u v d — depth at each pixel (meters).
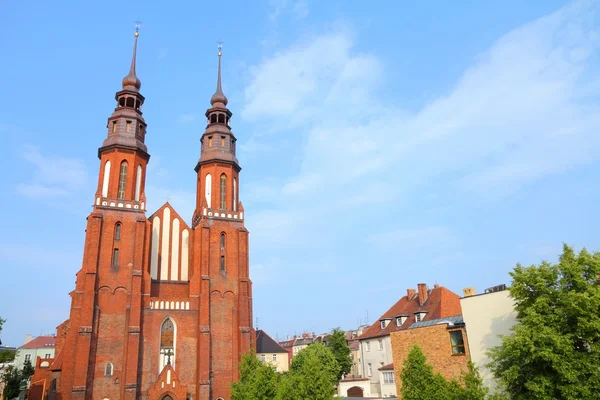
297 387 38.59
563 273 29.38
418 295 78.44
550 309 28.80
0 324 44.72
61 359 54.38
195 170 73.44
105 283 57.47
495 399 28.55
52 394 52.12
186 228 67.19
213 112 74.56
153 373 57.16
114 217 60.75
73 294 56.84
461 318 45.78
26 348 128.00
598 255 29.28
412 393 32.72
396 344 46.16
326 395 37.66
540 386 27.42
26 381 75.75
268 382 43.59
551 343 27.22
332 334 88.38
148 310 59.19
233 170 71.50
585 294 26.98
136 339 55.84
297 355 79.38
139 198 64.19
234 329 62.25
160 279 63.34
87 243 58.38
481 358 38.94
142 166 66.00
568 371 26.45
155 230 65.31
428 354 43.09
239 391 47.97
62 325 61.69
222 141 72.50
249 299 64.81
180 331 59.78
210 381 58.50
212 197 68.75
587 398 25.84
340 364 84.19
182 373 58.28
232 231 67.25
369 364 81.69
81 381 51.97
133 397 53.72
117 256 59.38
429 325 45.06
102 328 55.66
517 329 28.84
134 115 67.25
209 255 64.56
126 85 70.00
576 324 27.50
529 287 30.41
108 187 62.41
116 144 64.12
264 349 106.06
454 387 30.97
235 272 65.06
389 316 81.75
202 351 58.53
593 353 26.89
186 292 63.88
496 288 46.19
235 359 60.75
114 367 54.75
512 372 28.42
